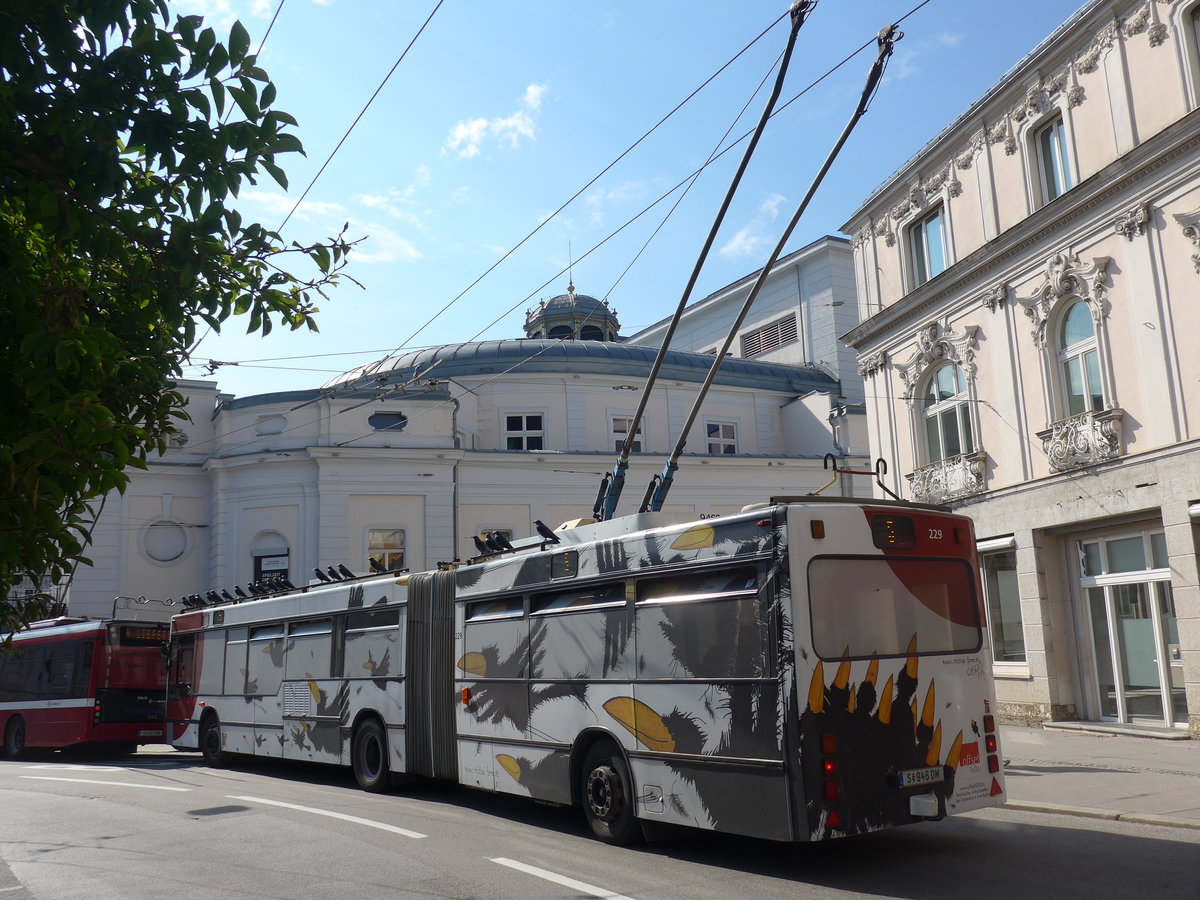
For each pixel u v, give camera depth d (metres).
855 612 7.90
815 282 42.62
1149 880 7.04
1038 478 17.34
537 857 8.50
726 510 35.41
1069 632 17.42
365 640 13.75
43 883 8.05
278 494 31.09
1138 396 15.38
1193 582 14.37
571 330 45.97
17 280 3.77
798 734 7.44
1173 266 14.73
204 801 12.70
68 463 3.52
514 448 35.97
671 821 8.44
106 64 4.07
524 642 10.59
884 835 9.23
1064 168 17.23
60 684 21.16
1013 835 8.99
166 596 32.09
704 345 48.84
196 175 4.28
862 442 36.62
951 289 19.55
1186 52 14.65
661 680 8.69
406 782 13.27
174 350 5.03
